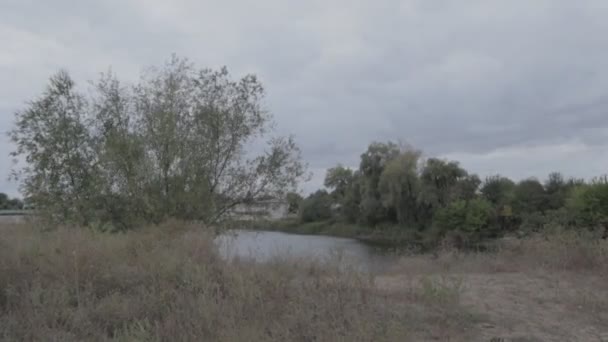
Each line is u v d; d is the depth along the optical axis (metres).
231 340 4.52
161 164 13.16
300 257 8.28
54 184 13.85
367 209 54.69
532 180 44.25
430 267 9.88
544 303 6.90
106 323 5.11
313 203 60.22
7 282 5.84
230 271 6.94
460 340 5.12
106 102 14.42
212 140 14.08
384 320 5.22
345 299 5.79
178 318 5.03
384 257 13.20
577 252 10.04
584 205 19.97
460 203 38.72
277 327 4.95
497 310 6.43
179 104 14.14
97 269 6.60
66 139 14.05
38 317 4.84
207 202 13.45
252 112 14.90
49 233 8.87
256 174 14.73
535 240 11.83
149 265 6.96
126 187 12.87
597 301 6.85
